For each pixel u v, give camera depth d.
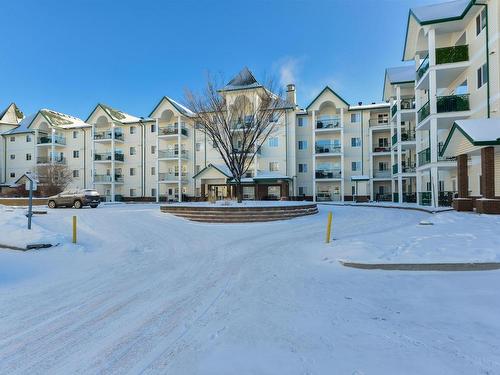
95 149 45.56
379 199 38.03
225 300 5.19
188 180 40.84
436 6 22.06
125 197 44.16
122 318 4.58
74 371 3.22
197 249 9.80
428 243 8.27
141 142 43.84
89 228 14.29
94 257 9.09
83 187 45.72
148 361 3.35
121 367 3.26
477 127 14.59
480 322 3.98
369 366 3.05
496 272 6.18
